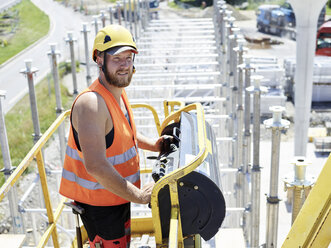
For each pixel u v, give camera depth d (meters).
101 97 2.61
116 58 2.63
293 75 25.59
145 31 18.73
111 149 2.70
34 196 16.89
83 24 10.94
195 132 3.18
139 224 3.83
